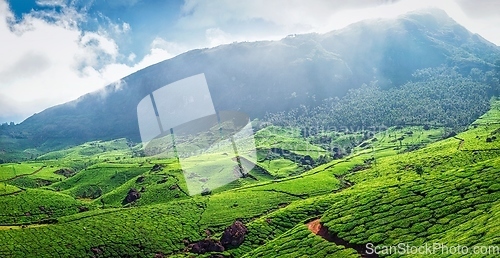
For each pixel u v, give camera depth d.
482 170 86.50
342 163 188.38
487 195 70.56
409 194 84.25
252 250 92.00
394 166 163.12
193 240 107.88
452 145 182.50
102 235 108.81
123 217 122.06
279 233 102.81
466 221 63.78
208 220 119.19
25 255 98.81
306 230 85.50
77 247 102.62
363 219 78.69
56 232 111.44
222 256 94.94
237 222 104.31
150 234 109.50
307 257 69.69
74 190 193.12
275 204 129.88
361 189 124.19
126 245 104.38
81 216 126.69
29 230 113.31
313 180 155.50
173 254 101.69
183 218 120.69
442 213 70.25
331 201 115.12
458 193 76.19
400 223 71.88
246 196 137.50
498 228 52.69
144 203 146.50
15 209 145.50
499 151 149.50
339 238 74.94
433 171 141.88
